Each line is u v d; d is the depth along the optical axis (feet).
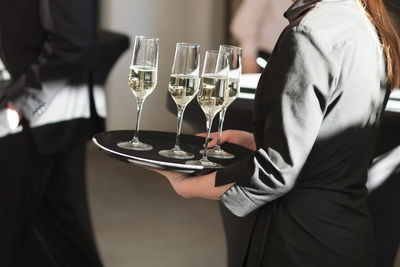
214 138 6.00
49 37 7.33
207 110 5.02
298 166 4.33
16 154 7.62
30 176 7.80
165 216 13.65
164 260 11.35
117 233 12.48
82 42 7.45
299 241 4.66
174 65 5.10
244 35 17.11
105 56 8.77
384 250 6.75
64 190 8.27
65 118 7.74
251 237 4.98
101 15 18.44
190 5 18.74
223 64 4.92
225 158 5.30
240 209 4.66
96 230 12.55
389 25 4.74
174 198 14.88
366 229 4.73
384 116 6.28
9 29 7.46
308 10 4.57
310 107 4.23
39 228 8.52
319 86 4.23
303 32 4.26
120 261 11.16
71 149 8.09
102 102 8.18
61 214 8.41
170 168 4.75
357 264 4.63
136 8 18.62
